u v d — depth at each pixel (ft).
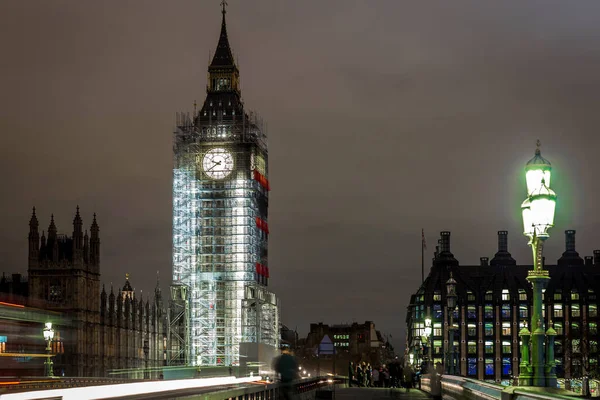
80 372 549.13
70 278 565.53
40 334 278.05
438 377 173.47
